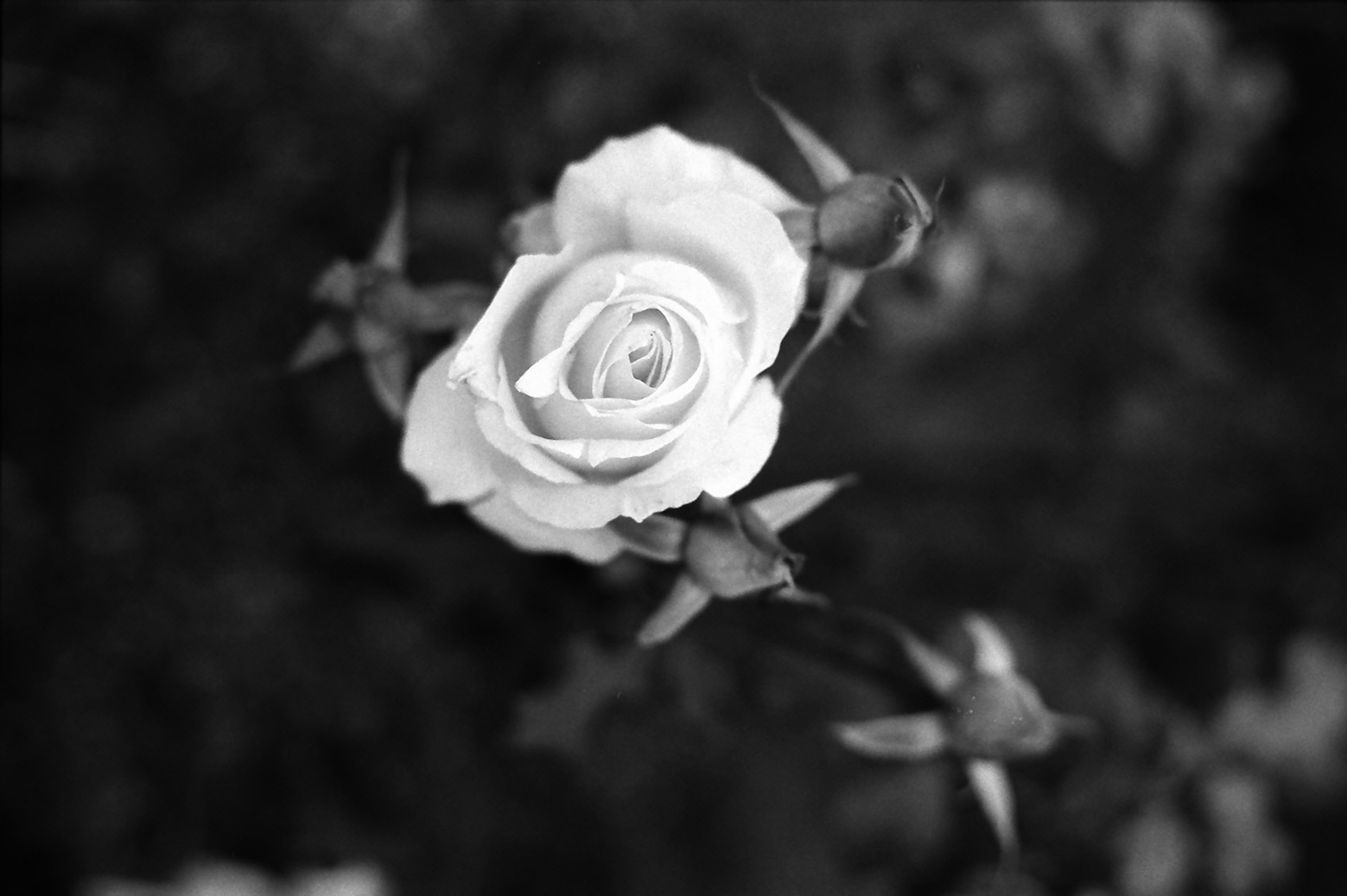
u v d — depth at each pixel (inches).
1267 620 39.6
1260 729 35.3
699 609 25.1
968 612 30.6
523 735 29.3
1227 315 42.7
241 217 34.0
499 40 34.4
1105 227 38.9
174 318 34.1
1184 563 40.0
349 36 34.3
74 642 33.7
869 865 33.2
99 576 33.7
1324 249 43.0
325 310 26.3
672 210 23.9
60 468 33.9
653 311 24.0
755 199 24.9
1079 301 39.2
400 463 32.9
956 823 32.9
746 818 33.6
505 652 32.6
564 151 33.6
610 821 33.6
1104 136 36.1
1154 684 37.1
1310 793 35.7
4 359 34.1
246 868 30.9
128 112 34.3
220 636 33.4
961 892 33.2
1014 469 38.4
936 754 27.9
